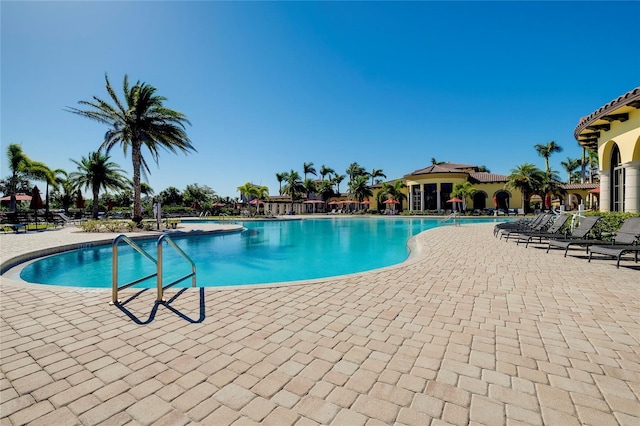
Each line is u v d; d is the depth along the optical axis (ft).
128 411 6.55
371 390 7.27
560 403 6.75
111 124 60.39
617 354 8.96
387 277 18.49
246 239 52.21
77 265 30.42
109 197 168.35
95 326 11.23
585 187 123.75
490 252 27.99
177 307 13.25
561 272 19.63
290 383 7.58
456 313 12.41
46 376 7.91
